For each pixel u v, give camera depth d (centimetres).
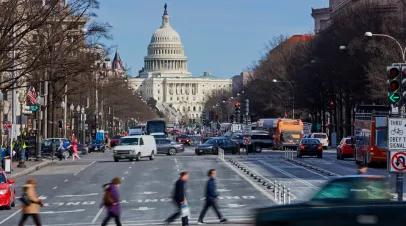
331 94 14050
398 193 2995
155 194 5069
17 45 7750
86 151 11744
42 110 9981
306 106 14962
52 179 6519
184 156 10162
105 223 3131
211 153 10556
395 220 1719
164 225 3462
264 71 17462
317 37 14300
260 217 1762
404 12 11038
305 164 7862
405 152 3008
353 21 12000
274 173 6644
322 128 15425
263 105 17338
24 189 3162
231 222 3512
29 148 8938
